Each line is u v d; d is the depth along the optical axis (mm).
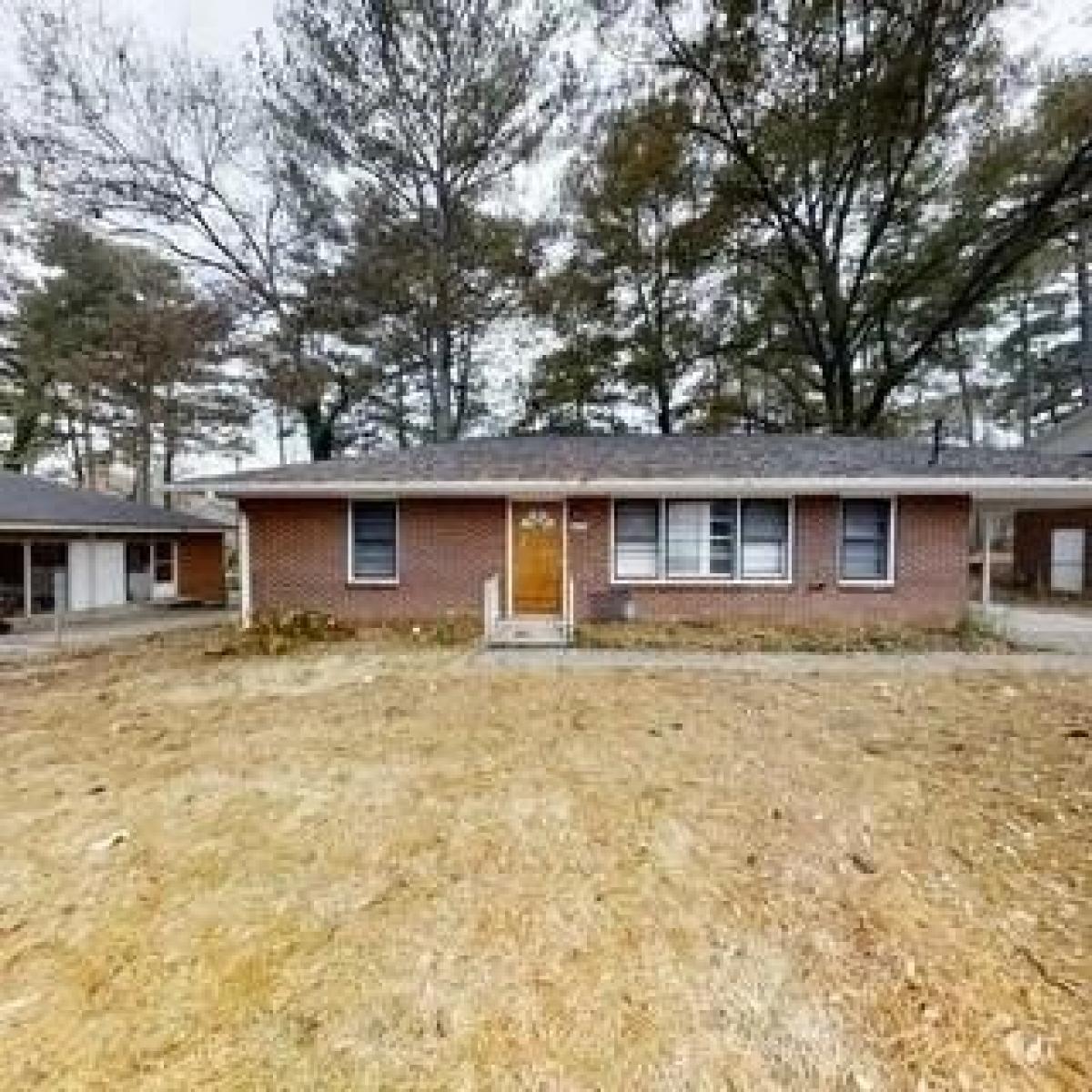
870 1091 2801
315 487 13188
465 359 26266
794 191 21344
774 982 3369
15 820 5188
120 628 17016
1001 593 21562
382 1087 2820
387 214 21344
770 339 25922
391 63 20203
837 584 13555
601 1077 2854
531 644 12289
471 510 14102
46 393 28484
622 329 26141
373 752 6520
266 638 12430
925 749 6348
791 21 18328
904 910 3896
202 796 5516
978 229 20156
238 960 3562
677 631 12930
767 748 6449
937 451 14055
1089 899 3965
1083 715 7391
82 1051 3025
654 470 13492
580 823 4922
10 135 18406
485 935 3713
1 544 17297
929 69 17906
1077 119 17438
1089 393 31453
